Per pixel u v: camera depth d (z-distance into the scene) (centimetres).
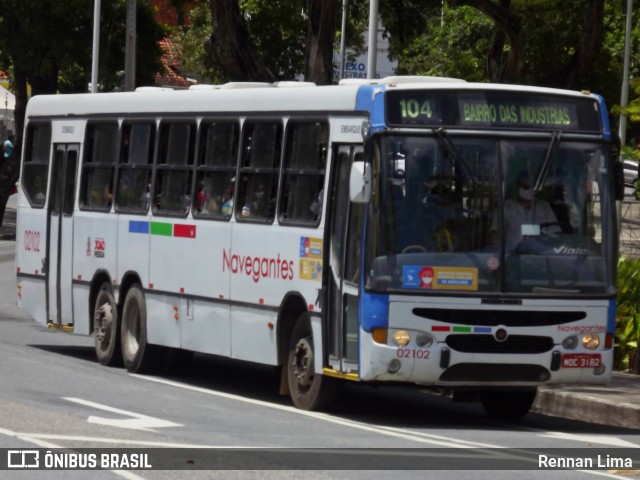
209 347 2700
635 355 3041
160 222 2877
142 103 2995
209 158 2739
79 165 3212
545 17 4297
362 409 2502
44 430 1989
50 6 6681
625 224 4022
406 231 2211
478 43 7294
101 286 3105
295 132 2480
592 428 2377
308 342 2400
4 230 7044
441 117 2248
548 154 2273
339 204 2336
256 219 2559
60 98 3347
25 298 3434
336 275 2327
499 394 2491
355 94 2305
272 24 8056
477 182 2239
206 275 2709
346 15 6122
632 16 8156
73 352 3338
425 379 2214
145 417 2186
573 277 2262
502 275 2227
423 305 2200
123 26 6931
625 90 7381
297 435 2052
